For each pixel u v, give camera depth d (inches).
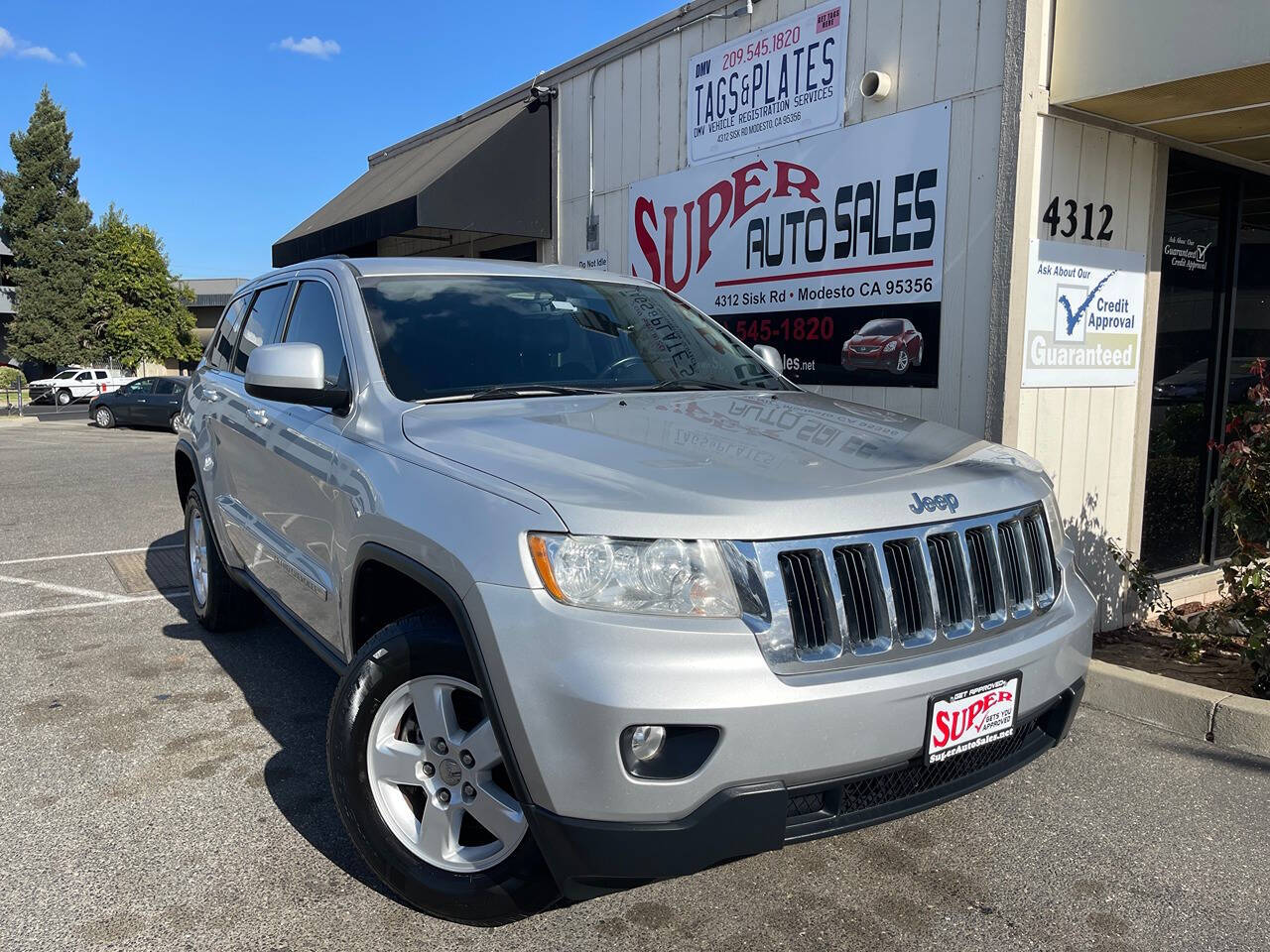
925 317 211.3
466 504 90.9
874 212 221.8
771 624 82.4
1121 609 223.3
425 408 115.7
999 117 191.0
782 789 80.6
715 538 82.4
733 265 266.2
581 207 331.6
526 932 98.8
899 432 114.0
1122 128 200.2
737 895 106.0
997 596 97.3
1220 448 172.2
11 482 469.1
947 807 127.9
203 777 132.5
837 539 86.4
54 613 217.6
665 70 287.1
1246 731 146.7
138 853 112.7
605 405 119.8
